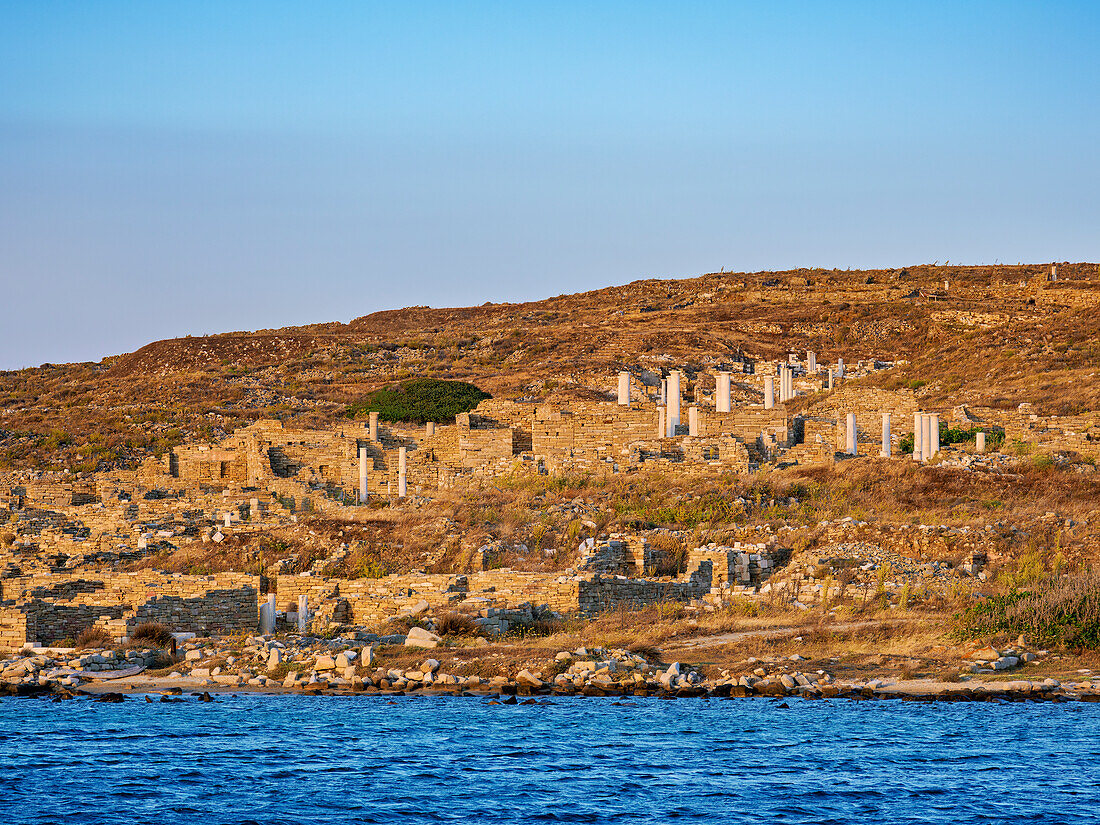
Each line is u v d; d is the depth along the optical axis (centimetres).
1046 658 14088
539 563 18475
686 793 9938
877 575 16788
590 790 10056
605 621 15788
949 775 10331
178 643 15525
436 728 11819
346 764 10706
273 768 10581
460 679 13750
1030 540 17725
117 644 15375
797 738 11444
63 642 15725
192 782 10225
